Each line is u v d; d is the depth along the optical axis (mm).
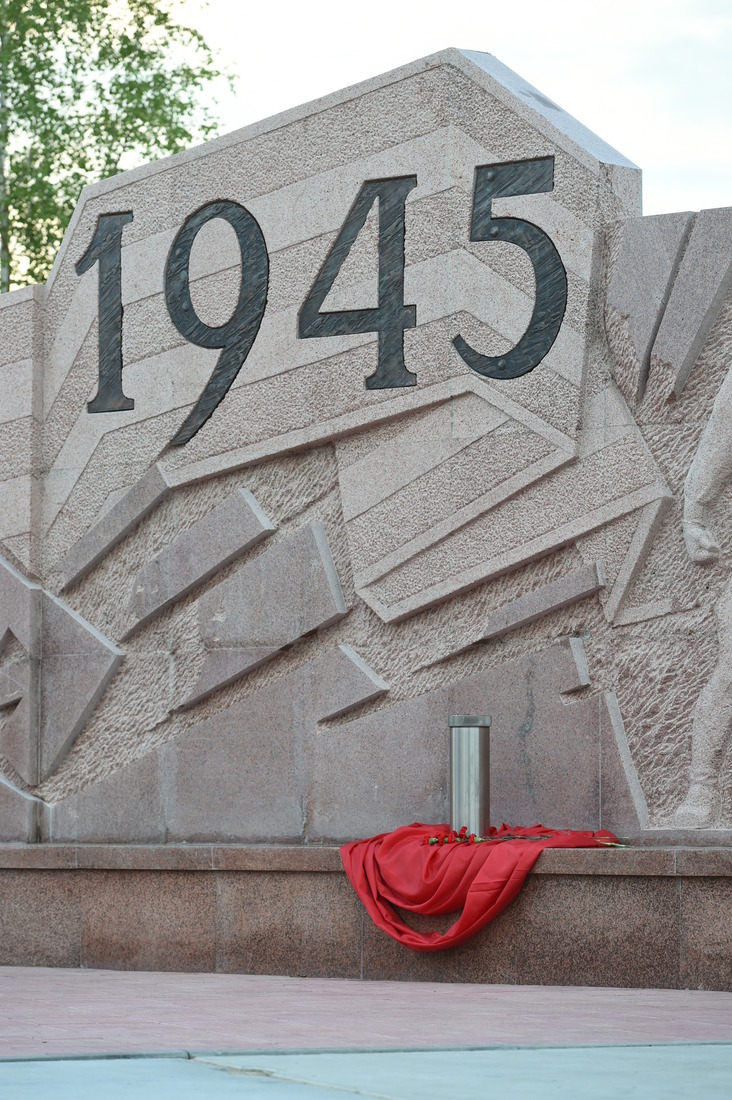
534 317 10008
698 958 8273
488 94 10305
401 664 10266
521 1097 4566
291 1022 6684
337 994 8109
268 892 9672
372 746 10219
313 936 9469
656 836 9281
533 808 9719
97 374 11578
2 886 10727
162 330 11297
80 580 11562
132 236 11500
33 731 11469
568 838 8953
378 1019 6801
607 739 9539
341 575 10531
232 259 11070
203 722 10867
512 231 10148
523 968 8734
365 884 9164
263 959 9641
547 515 9852
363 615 10430
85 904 10383
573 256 9914
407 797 10062
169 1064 5328
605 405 9758
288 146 10922
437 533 10148
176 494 11234
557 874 8688
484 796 9383
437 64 10461
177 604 11133
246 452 10852
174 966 9969
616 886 8531
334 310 10625
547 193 10062
